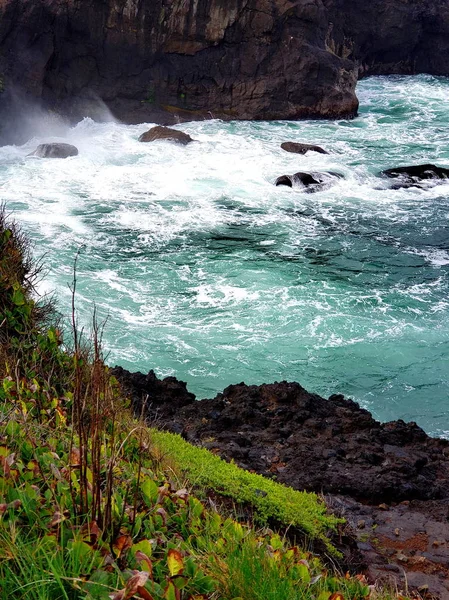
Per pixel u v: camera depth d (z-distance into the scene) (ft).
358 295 60.49
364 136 112.68
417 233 75.15
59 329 27.12
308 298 59.62
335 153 102.68
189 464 21.15
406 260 68.18
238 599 11.71
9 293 24.71
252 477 22.06
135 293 59.57
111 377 23.81
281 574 12.95
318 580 13.80
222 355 51.16
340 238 72.90
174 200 82.07
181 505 14.44
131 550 11.55
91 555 11.03
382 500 26.14
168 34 119.03
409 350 52.54
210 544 13.19
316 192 86.22
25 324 23.99
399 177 91.50
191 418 31.78
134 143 104.37
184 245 69.77
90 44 116.37
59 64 115.34
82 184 86.28
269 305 58.29
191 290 60.70
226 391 35.12
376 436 31.58
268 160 97.60
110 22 116.37
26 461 14.10
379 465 28.60
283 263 66.33
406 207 82.69
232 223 76.02
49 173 89.40
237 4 119.14
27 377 20.88
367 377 49.47
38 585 10.16
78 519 12.15
